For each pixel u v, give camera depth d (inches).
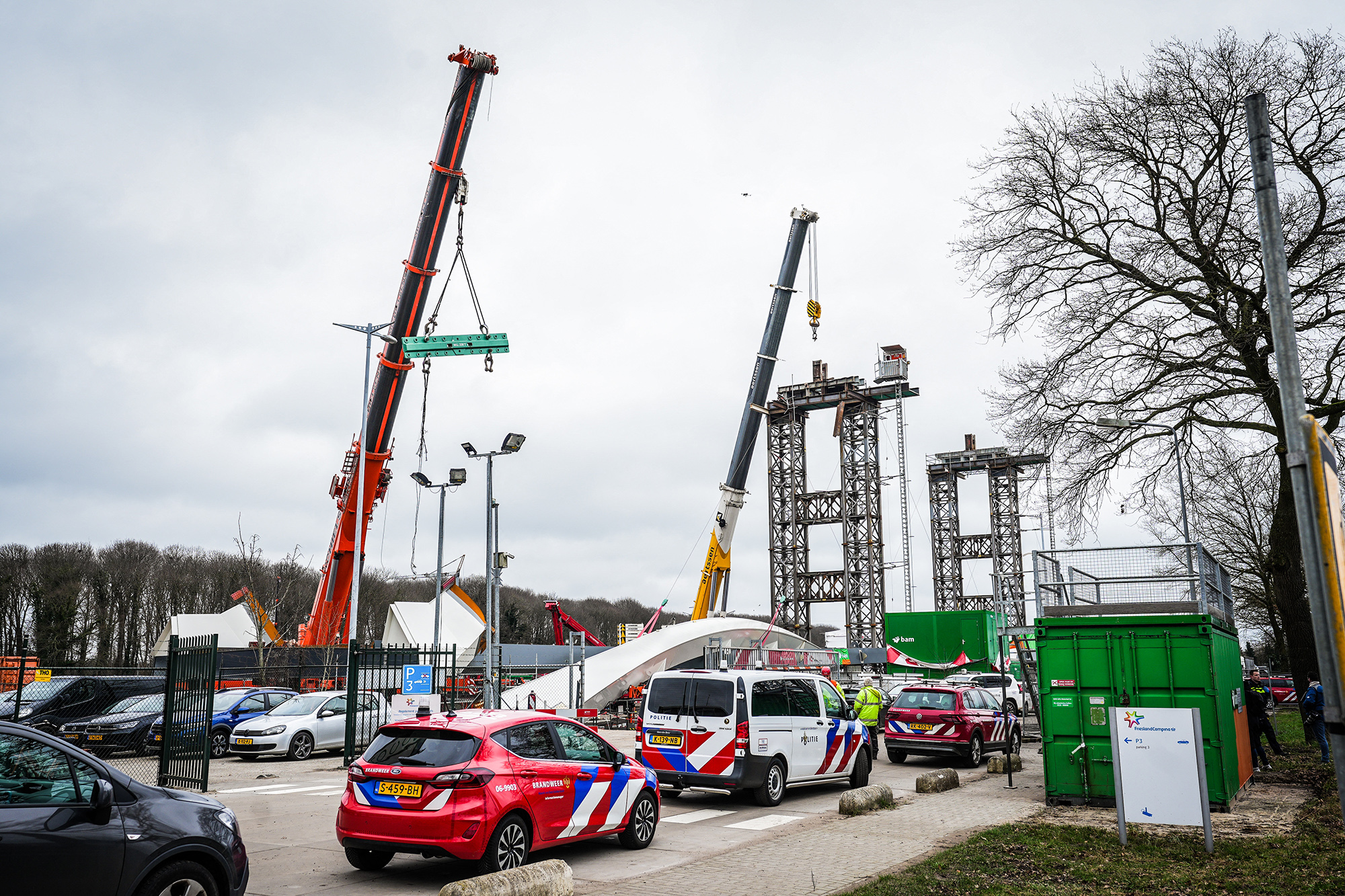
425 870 399.5
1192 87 882.8
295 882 376.5
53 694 924.6
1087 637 562.9
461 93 1643.7
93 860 242.1
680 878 376.2
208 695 618.2
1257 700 746.2
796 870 389.4
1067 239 967.6
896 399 2765.7
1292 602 854.5
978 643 1642.5
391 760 374.9
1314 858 388.2
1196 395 893.8
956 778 674.8
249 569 2066.9
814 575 2780.5
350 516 1702.8
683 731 586.9
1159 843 431.2
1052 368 959.0
